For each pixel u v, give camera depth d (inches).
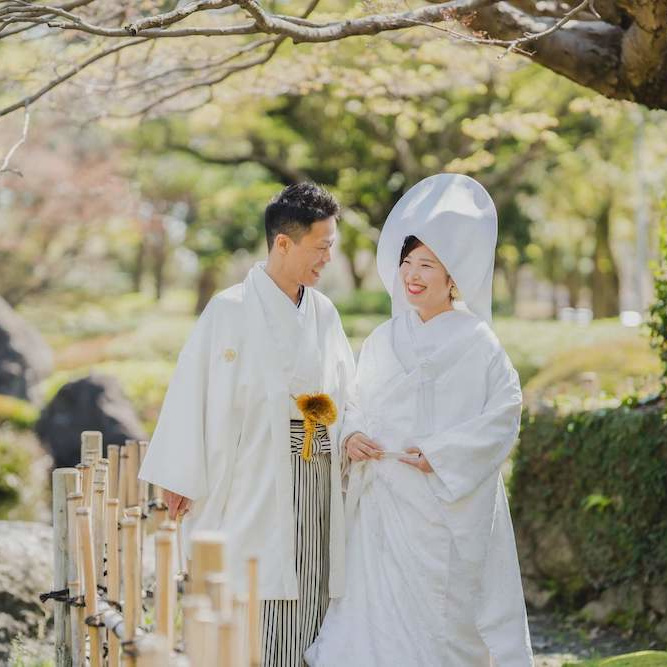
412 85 386.9
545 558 384.5
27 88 337.7
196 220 1246.3
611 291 1801.2
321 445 217.8
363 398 226.5
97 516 224.7
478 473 213.3
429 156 977.5
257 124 948.6
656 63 271.7
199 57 339.3
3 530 332.5
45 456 640.4
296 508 212.7
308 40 245.3
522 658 219.0
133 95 346.6
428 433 217.2
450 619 214.4
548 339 848.9
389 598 213.9
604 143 1030.4
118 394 651.5
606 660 275.9
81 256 1491.1
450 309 225.3
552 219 1444.4
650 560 343.0
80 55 318.0
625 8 261.4
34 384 810.2
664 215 357.4
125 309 1688.0
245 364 212.7
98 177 1148.5
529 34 259.0
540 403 402.0
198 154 1050.7
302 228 209.6
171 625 156.2
